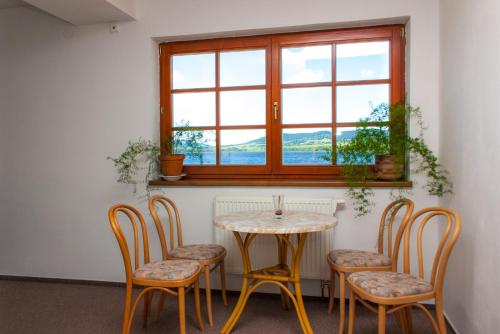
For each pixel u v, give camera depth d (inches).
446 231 67.6
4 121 126.9
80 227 121.8
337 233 104.9
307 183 104.7
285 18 106.7
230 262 108.3
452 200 87.0
